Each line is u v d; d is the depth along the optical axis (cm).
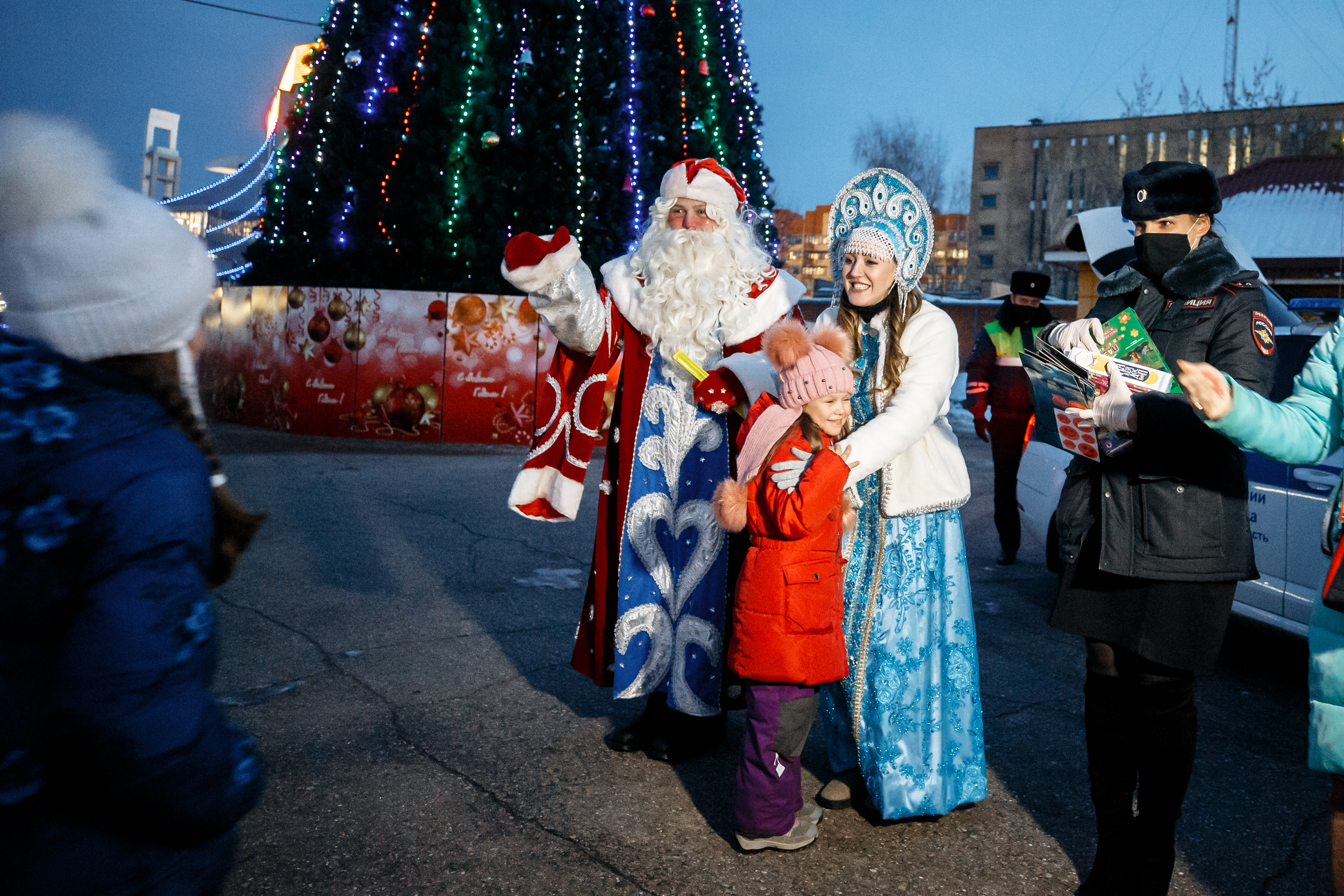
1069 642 494
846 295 306
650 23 1175
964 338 2952
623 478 352
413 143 1088
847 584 302
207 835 115
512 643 462
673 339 340
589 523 739
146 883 115
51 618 108
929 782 297
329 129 1151
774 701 271
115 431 112
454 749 347
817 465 255
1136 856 254
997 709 402
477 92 1103
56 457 108
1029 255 5834
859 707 299
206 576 124
